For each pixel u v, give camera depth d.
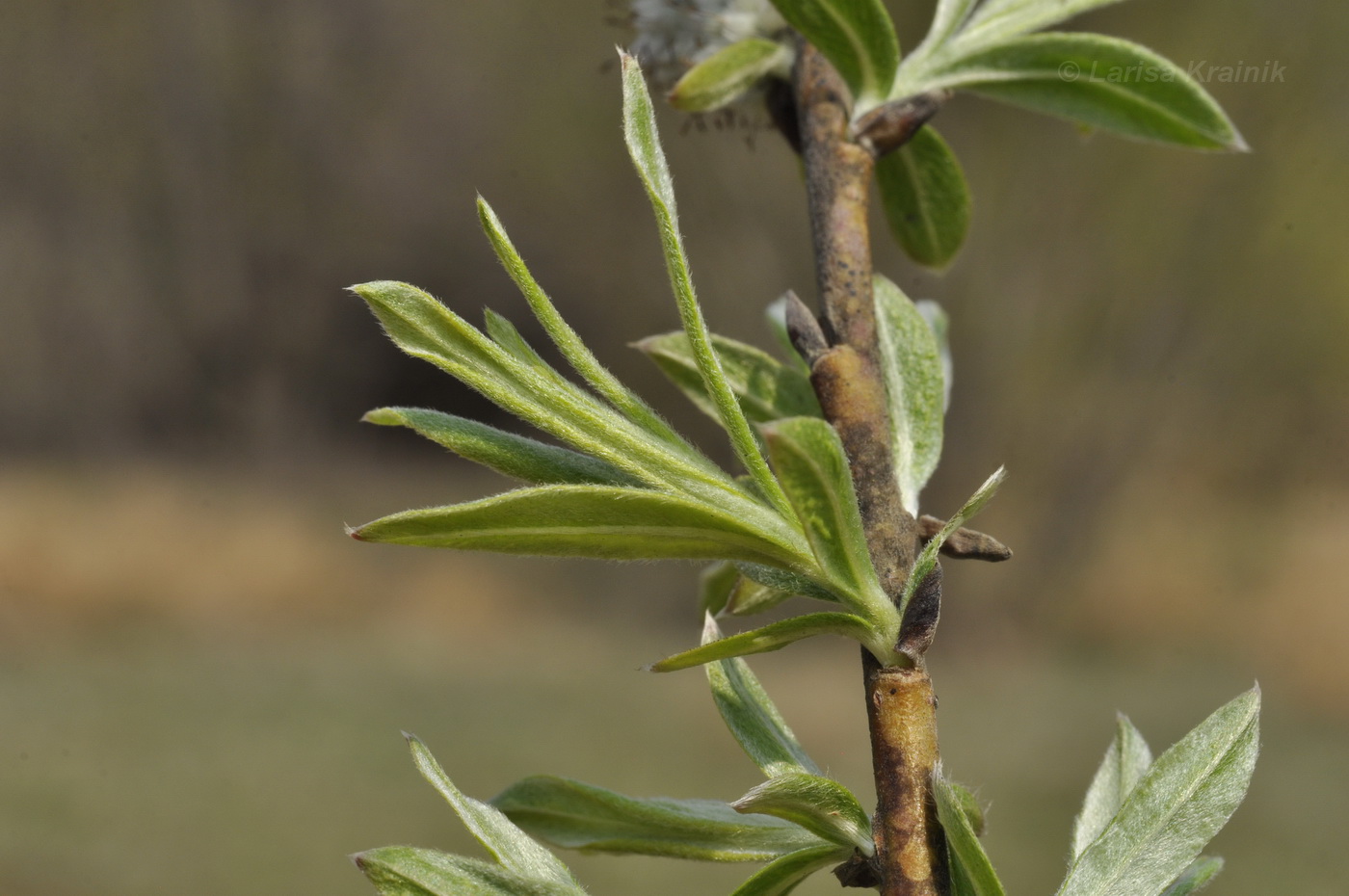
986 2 0.32
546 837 0.31
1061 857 1.24
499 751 1.71
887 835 0.28
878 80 0.31
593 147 3.07
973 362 2.43
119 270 3.70
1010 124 2.40
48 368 3.66
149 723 1.86
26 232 3.65
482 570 2.91
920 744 0.28
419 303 0.29
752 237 2.48
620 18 0.34
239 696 2.05
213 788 1.51
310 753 1.69
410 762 1.65
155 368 3.73
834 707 1.76
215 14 3.57
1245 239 2.32
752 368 0.31
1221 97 2.24
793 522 0.29
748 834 0.30
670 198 0.28
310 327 3.78
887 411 0.31
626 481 0.29
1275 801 1.40
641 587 2.71
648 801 0.30
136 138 3.67
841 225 0.31
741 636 0.29
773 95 0.32
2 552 2.69
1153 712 1.77
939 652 2.20
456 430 0.29
